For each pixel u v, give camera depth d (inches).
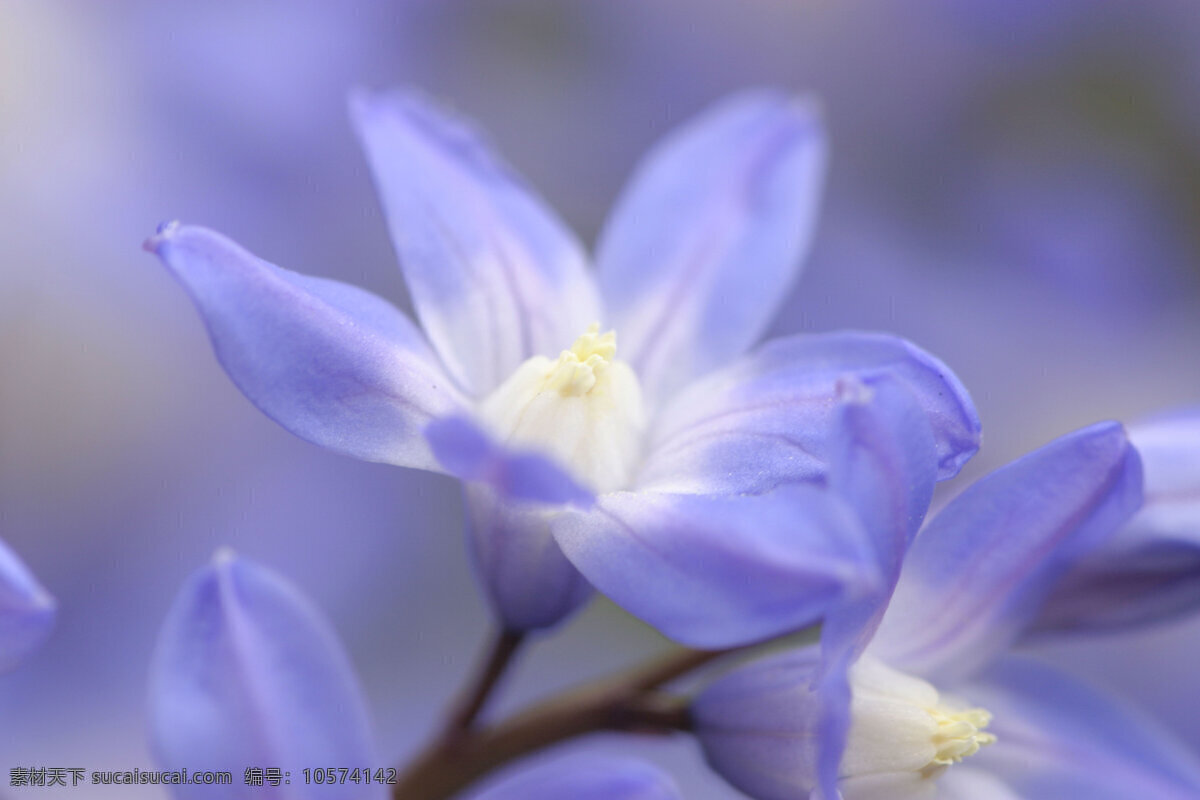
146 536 6.7
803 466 5.6
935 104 7.3
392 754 6.8
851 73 7.3
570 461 5.7
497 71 7.2
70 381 6.7
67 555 6.7
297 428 5.4
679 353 6.0
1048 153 7.3
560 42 7.2
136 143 6.9
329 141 7.0
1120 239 7.3
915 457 5.3
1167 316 7.3
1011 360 7.2
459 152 5.9
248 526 6.8
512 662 5.7
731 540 5.3
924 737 5.6
